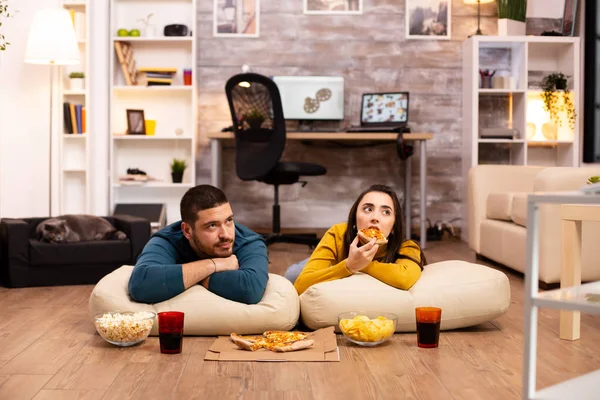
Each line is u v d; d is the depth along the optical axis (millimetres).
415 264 2787
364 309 2613
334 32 6605
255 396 1881
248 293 2570
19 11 5289
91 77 6176
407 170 6137
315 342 2430
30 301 3426
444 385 1984
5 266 3934
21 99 5395
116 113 6602
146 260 2631
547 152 6633
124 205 6438
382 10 6609
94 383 1999
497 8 6598
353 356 2303
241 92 5211
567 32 6523
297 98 6418
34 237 4215
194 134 6406
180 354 2322
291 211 6730
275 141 5219
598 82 6398
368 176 6699
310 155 6688
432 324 2410
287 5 6602
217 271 2600
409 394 1900
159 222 6223
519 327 2787
